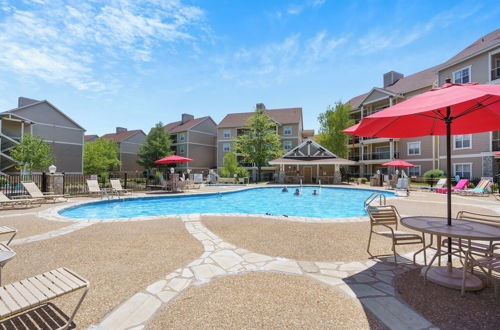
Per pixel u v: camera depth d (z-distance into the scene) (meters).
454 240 4.40
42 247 5.27
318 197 18.30
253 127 33.88
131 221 7.88
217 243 5.57
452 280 3.51
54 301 3.04
